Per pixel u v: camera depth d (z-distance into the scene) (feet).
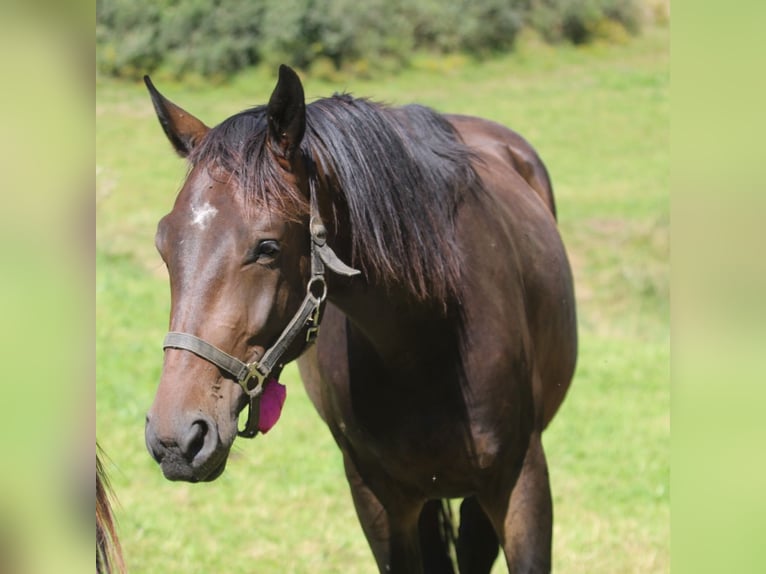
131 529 23.94
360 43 100.94
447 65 103.35
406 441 14.61
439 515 17.94
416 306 13.93
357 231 13.16
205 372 11.25
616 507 25.70
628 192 70.64
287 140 12.26
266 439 30.32
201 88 95.25
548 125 87.81
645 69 105.09
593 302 54.29
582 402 35.12
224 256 11.43
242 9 99.30
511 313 15.08
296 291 12.14
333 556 22.90
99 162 71.72
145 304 44.88
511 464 14.97
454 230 14.60
